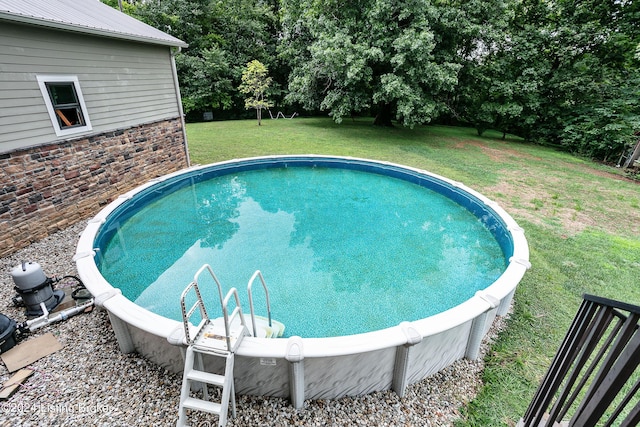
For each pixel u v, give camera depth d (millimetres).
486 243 5906
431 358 2920
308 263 5184
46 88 5367
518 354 3266
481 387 2902
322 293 4449
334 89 15695
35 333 3404
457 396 2809
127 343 3125
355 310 4125
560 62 14219
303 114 23375
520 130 16203
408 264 5199
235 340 2453
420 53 11797
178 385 2832
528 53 13719
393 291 4523
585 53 13836
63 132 5730
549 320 3754
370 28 13078
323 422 2543
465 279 4820
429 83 12805
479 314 2990
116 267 4992
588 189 8531
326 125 17641
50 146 5500
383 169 9664
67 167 5867
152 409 2602
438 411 2658
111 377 2893
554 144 15125
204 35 21391
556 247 5414
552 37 13789
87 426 2449
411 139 14414
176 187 8258
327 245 5762
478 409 2672
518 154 12383
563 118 14047
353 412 2641
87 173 6320
